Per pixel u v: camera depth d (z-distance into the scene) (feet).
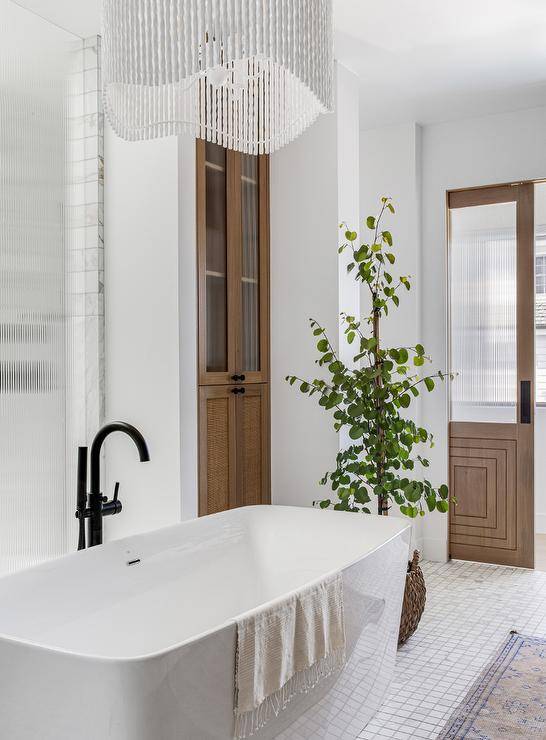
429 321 15.25
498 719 8.35
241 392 11.15
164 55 5.28
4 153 9.13
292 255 12.00
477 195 15.02
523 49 11.37
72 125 10.15
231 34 5.11
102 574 7.34
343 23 10.39
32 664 5.05
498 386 14.89
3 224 9.12
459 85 12.91
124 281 10.01
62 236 10.01
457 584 13.60
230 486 10.96
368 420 10.75
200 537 8.66
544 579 13.92
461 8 9.96
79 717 4.90
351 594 7.24
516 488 14.71
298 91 6.76
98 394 10.04
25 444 9.42
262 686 5.70
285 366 12.06
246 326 11.62
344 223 11.82
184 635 8.15
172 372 9.62
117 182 10.05
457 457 15.25
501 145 14.53
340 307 11.64
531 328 14.57
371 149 15.39
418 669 9.76
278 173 12.12
